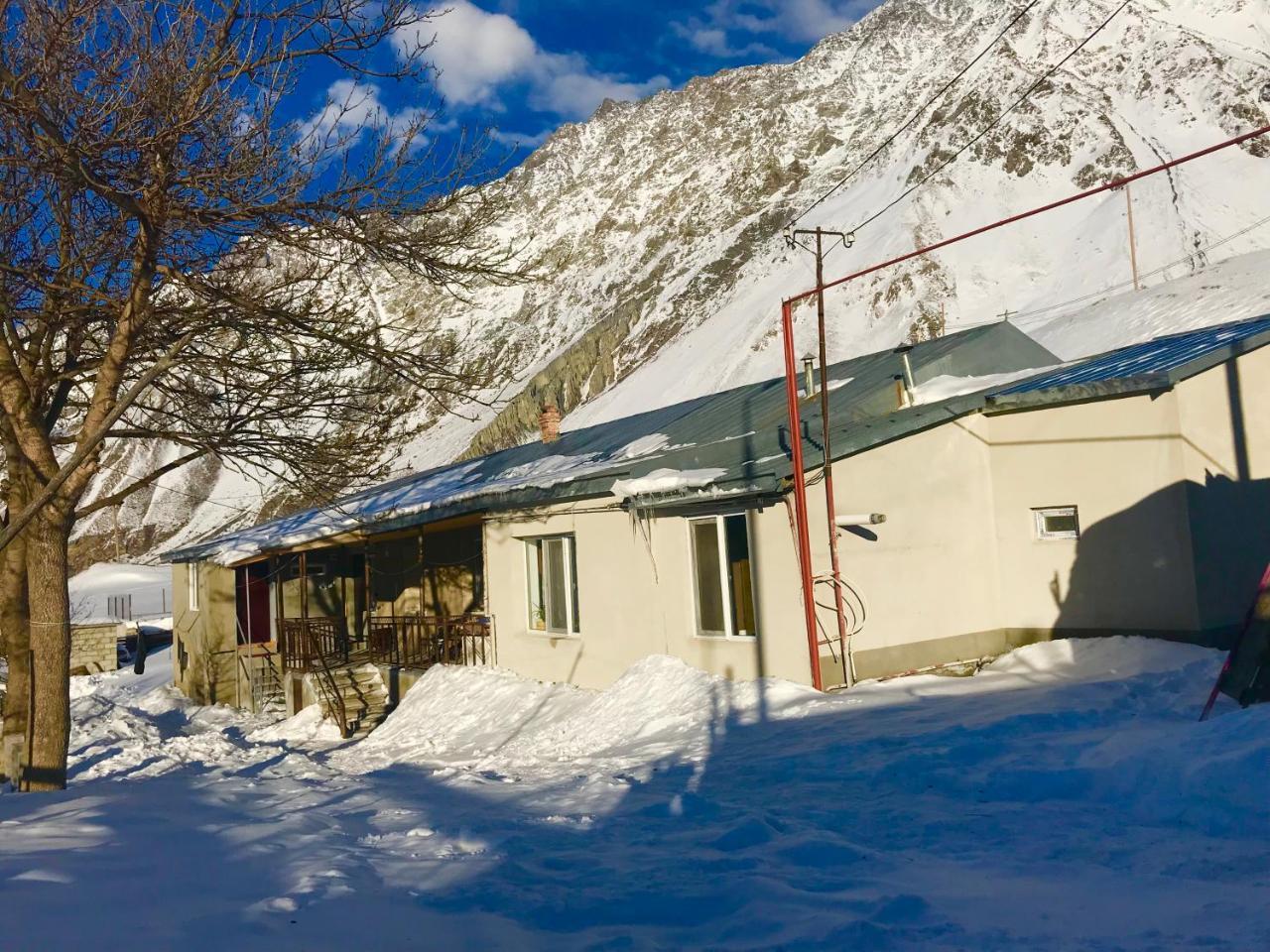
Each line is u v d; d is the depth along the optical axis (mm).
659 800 7016
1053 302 96000
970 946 3762
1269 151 117438
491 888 4660
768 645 11688
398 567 22516
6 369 9500
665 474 13070
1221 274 55281
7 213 10359
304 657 20047
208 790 8398
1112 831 5441
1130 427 11766
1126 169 124438
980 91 151750
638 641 13664
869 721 9430
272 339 10617
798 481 11039
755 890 4508
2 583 12062
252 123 9602
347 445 10594
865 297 109875
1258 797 5309
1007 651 12703
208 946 3619
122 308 9766
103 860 5027
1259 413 11992
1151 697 9102
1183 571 11297
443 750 13297
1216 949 3572
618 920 4277
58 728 9391
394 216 10297
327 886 4504
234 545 22750
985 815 5973
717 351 112375
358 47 9672
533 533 15945
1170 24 162500
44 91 8844
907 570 11992
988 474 12977
